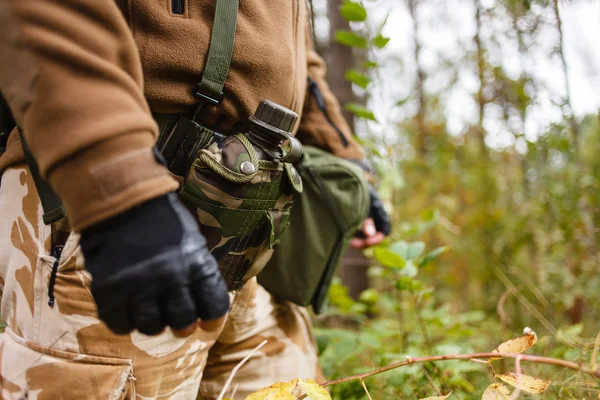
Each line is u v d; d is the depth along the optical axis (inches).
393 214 76.2
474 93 97.3
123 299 20.9
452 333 64.6
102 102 21.6
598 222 69.1
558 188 73.9
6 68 22.3
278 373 45.5
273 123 31.7
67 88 21.4
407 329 71.3
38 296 30.6
